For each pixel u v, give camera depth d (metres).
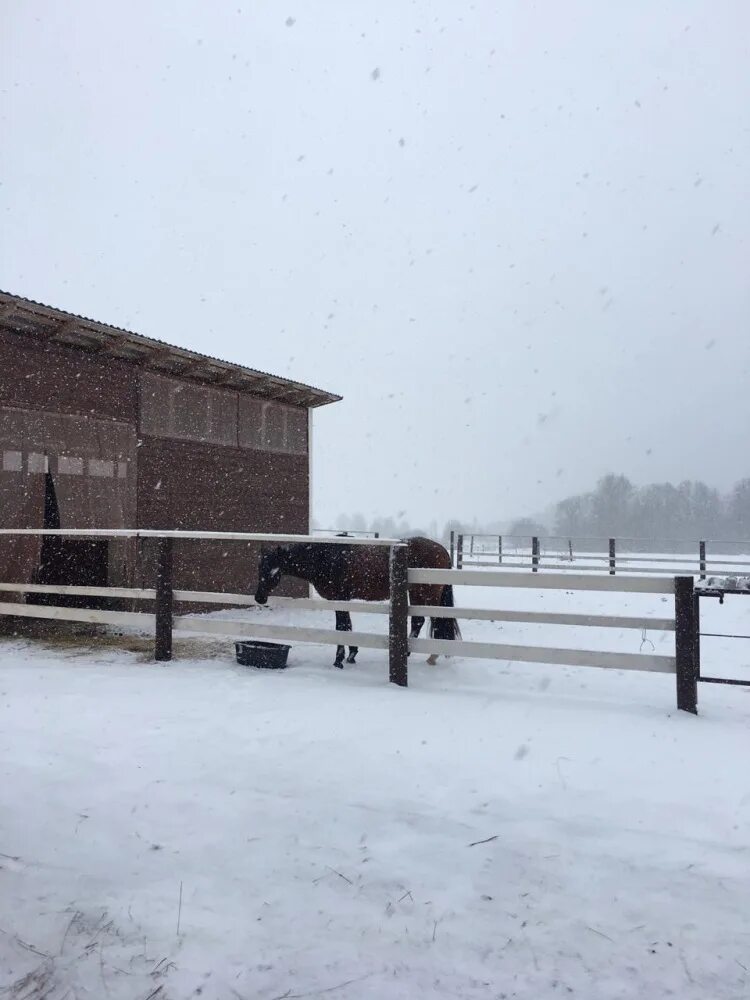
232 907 2.13
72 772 3.11
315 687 4.64
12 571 7.53
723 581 4.18
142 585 9.10
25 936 1.98
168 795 2.88
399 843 2.52
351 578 5.68
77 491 8.28
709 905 2.15
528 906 2.15
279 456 11.70
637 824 2.65
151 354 8.84
